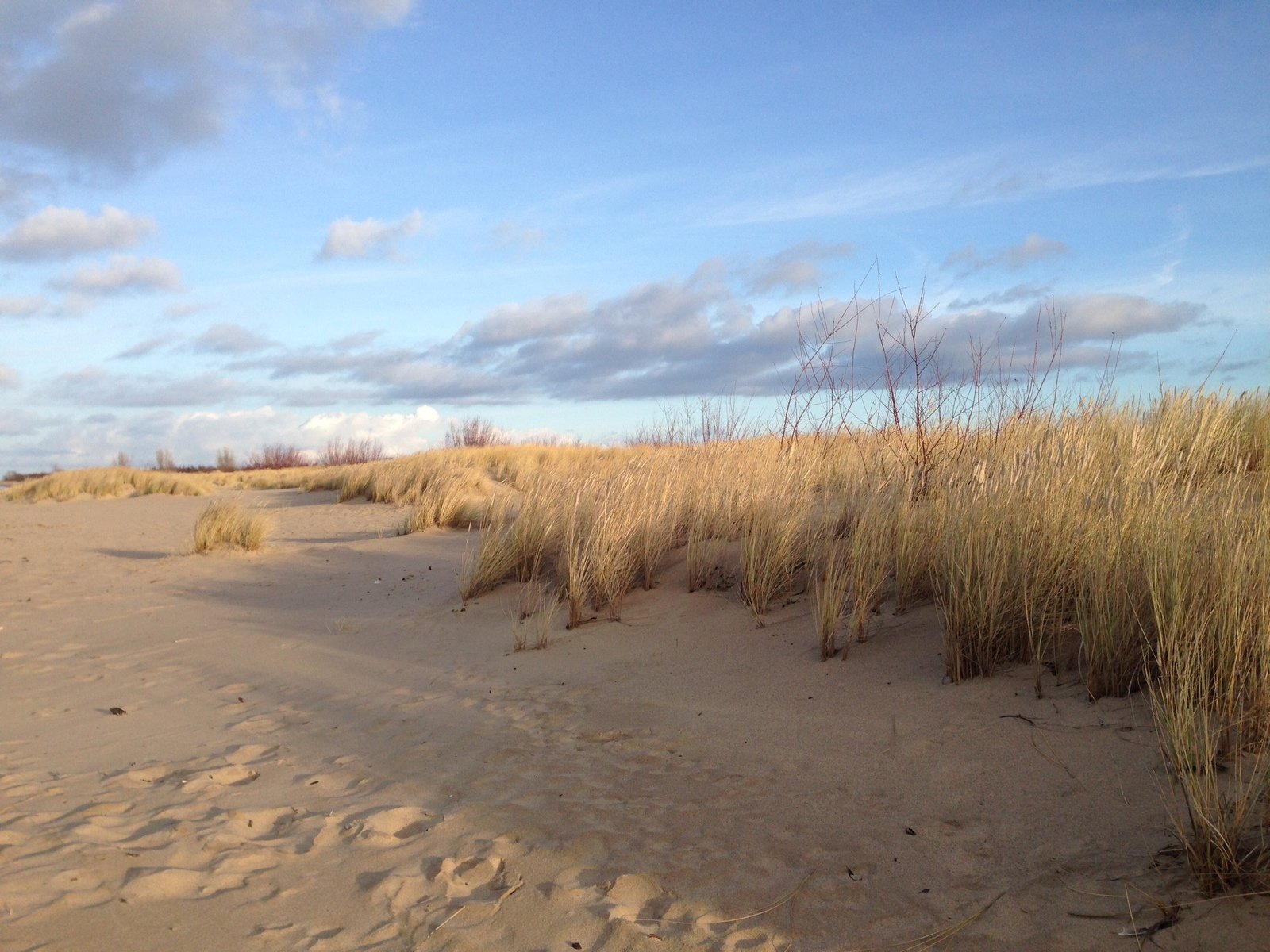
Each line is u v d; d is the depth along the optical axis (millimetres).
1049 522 4562
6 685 6160
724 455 8875
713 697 4727
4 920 2814
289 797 3920
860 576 5344
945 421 7012
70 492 21875
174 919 2848
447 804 3775
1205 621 3318
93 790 4047
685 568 7266
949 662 4293
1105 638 3697
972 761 3434
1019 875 2693
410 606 7902
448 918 2834
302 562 10688
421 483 17250
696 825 3338
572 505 8352
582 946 2645
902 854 2924
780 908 2738
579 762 4102
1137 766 3117
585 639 6152
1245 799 2486
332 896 3000
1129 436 6152
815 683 4605
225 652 6871
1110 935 2344
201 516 12188
